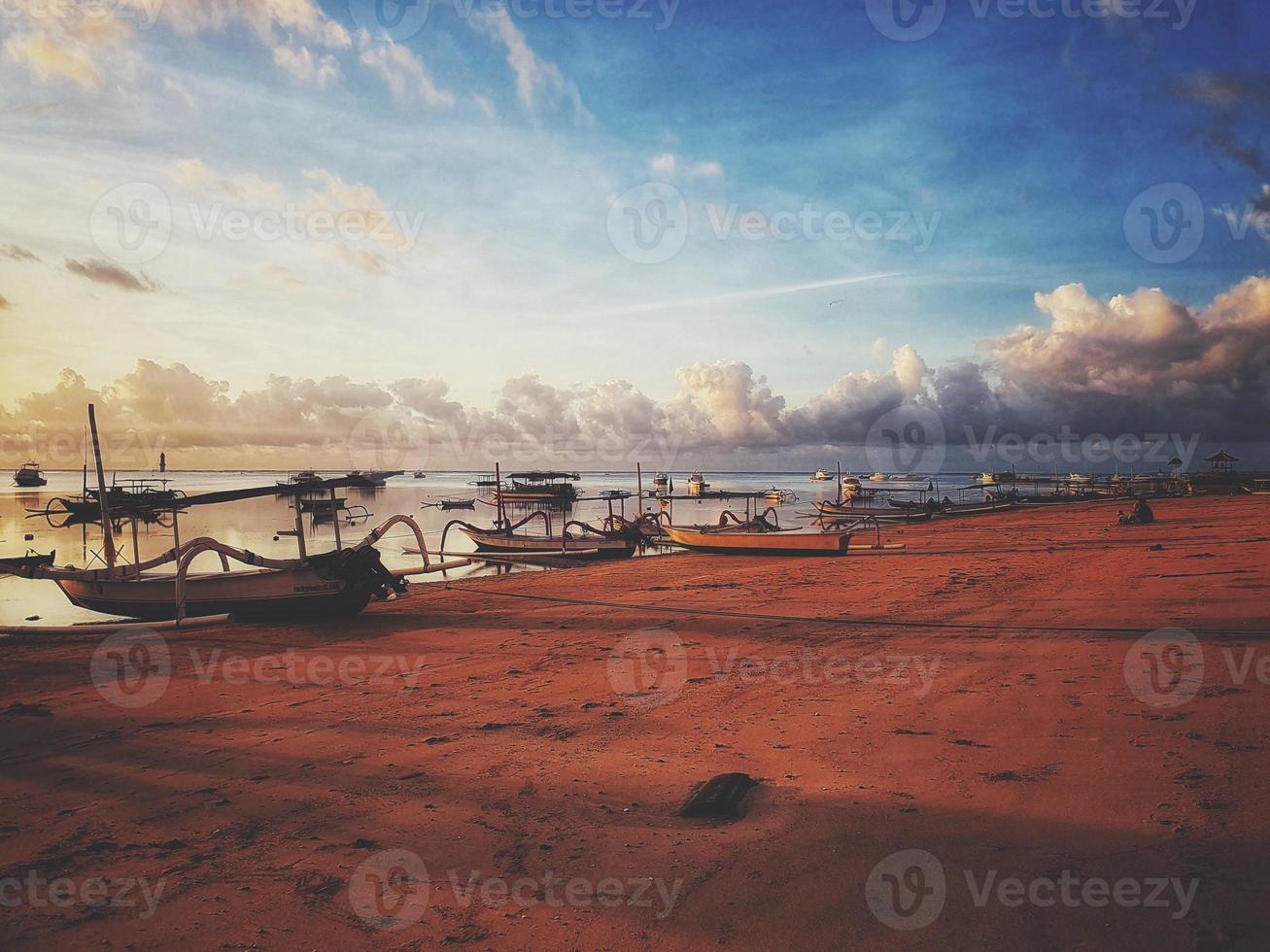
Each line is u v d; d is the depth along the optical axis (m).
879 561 23.08
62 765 6.87
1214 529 28.27
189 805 5.86
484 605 16.50
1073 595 14.30
